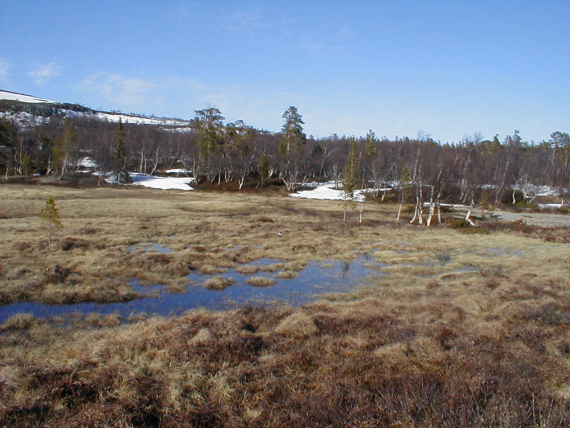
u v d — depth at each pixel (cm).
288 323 1109
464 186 5784
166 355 865
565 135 9306
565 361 839
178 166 9544
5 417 612
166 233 2914
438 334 1004
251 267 1978
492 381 723
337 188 7944
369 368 825
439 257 2447
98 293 1466
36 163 7500
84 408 661
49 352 928
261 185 7694
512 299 1364
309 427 618
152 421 644
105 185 6856
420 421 625
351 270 2044
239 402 705
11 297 1367
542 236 3366
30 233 2589
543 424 589
